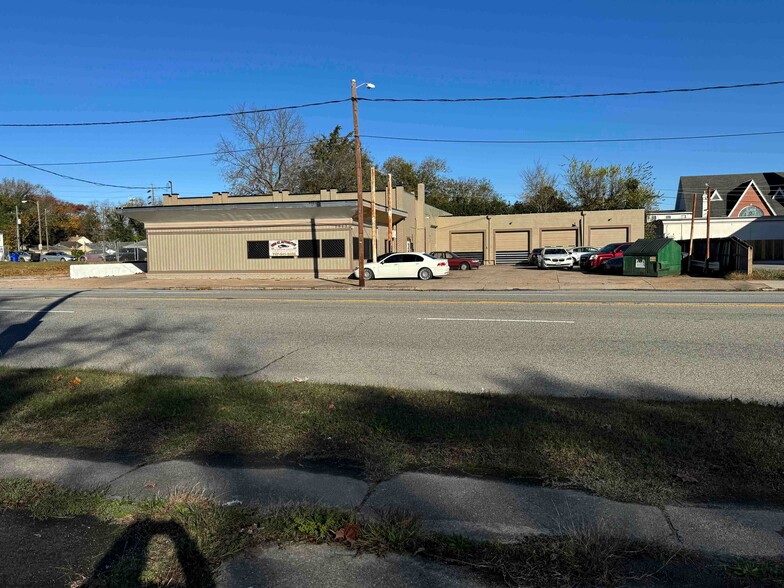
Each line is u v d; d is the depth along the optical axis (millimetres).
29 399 6293
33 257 65250
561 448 4574
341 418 5430
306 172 56156
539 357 8516
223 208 29500
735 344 9086
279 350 9445
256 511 3727
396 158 76000
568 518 3561
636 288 21078
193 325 12227
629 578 2969
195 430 5215
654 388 6754
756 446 4492
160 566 3158
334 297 18016
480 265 45969
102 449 4926
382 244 34062
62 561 3254
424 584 2984
